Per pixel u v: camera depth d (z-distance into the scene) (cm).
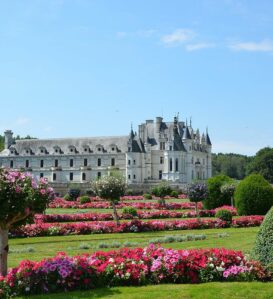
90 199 7950
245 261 1797
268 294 1556
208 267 1767
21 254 2723
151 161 16088
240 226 4206
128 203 7194
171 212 5156
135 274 1727
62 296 1587
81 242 3291
